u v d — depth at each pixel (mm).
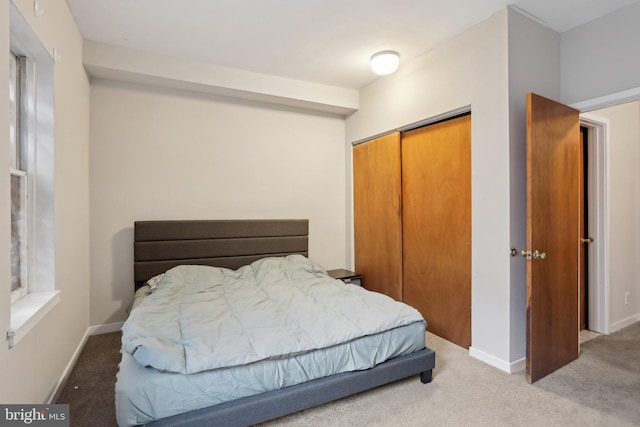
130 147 3189
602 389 2109
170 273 2889
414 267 3248
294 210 3971
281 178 3889
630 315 3307
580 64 2496
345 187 4246
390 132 3479
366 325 1981
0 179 1261
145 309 2166
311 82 3717
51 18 1925
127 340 1634
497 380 2205
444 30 2613
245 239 3529
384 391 2064
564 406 1923
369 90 3764
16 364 1431
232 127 3621
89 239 3010
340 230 4246
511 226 2303
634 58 2217
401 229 3387
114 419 1798
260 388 1618
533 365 2178
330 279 3080
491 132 2408
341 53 3021
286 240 3736
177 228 3232
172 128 3352
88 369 2355
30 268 1914
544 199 2258
